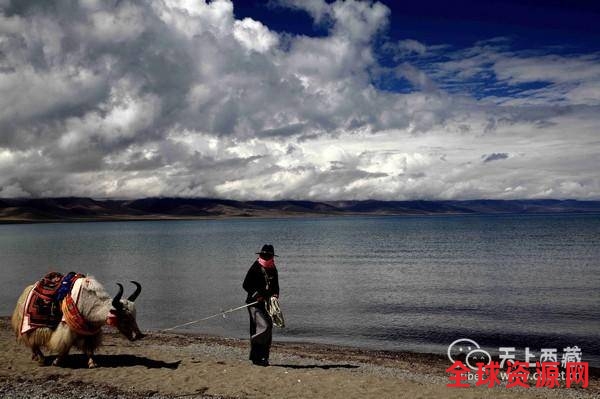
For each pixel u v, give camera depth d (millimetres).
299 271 42656
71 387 8672
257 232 159750
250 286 10070
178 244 90500
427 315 21844
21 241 106312
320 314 22109
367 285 32906
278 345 15883
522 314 22000
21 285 32500
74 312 9422
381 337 17453
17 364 10062
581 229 138000
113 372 9703
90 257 58688
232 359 11898
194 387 8875
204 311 23188
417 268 44562
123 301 9453
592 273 38781
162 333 17938
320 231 163500
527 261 49750
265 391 8766
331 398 8539
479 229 154750
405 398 8773
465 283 33625
